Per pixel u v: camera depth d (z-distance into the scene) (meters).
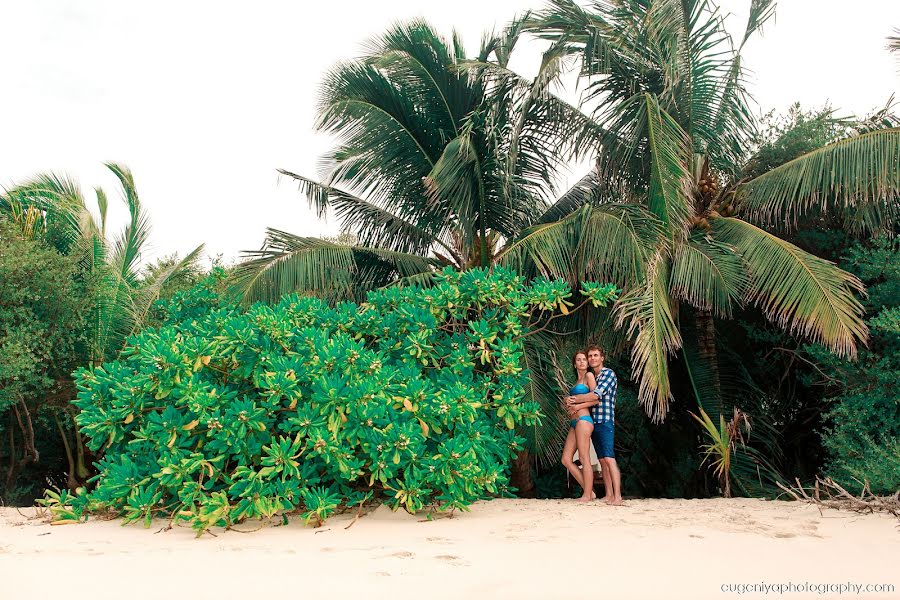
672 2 9.52
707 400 10.09
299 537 4.66
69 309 12.55
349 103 11.44
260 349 5.91
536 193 12.09
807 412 10.83
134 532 4.95
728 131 10.90
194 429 5.42
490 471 5.97
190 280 15.76
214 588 3.08
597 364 6.95
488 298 7.21
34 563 3.65
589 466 6.68
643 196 10.88
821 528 4.69
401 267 11.73
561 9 10.16
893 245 9.16
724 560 3.66
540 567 3.51
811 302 8.22
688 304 10.65
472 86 11.50
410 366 6.65
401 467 5.78
